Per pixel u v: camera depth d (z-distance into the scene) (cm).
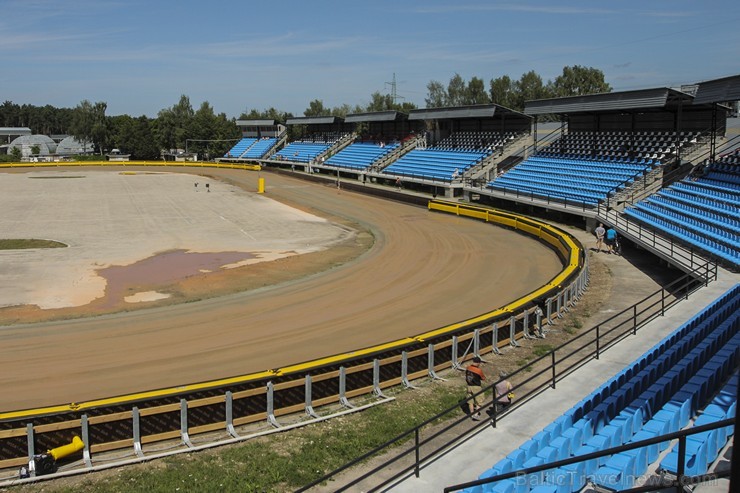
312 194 6975
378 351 1761
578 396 1443
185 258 3644
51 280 3122
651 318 1952
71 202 6359
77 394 1727
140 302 2717
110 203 6275
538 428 1305
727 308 1941
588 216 4162
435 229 4584
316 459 1367
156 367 1927
